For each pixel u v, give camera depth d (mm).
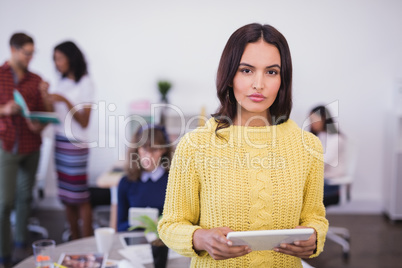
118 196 2660
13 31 4723
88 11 4730
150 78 4812
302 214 1296
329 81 4770
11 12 4699
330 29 4723
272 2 4711
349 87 4785
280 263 1231
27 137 3572
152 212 2219
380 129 4836
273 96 1180
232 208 1189
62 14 4723
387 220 4703
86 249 2070
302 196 1247
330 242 4059
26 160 3684
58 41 4754
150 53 4793
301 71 4770
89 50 4781
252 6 4723
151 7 4742
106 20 4750
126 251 2041
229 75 1173
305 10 4707
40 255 1787
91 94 3688
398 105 4535
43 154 4141
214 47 4777
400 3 4676
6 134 3441
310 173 1261
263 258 1214
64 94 3615
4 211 3475
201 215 1245
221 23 4750
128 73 4805
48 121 3480
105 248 1987
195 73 4805
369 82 4777
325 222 1285
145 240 2176
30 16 4715
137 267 1882
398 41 4719
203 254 1208
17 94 3451
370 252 3852
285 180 1211
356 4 4691
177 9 4746
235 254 1105
